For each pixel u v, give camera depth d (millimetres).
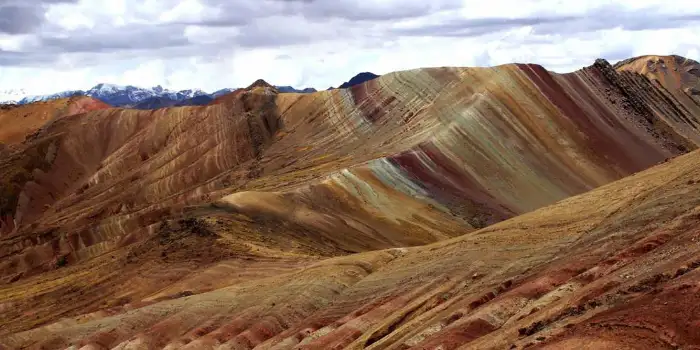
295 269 67125
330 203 96188
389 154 116625
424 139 119938
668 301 25672
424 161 112938
